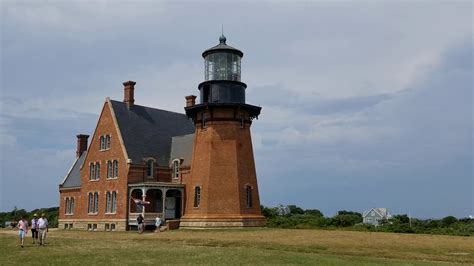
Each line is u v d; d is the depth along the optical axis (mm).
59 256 23297
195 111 46625
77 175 62656
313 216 74312
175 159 53375
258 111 47062
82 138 67938
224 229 42094
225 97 45281
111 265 19750
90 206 56625
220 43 47281
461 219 62125
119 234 42562
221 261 20891
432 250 25328
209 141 45188
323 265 19547
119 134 52719
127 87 56281
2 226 73375
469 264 20609
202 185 44906
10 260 21922
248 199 45281
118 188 52031
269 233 37031
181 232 40875
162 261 20984
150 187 49062
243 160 45375
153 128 56156
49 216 81688
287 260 21203
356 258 22234
